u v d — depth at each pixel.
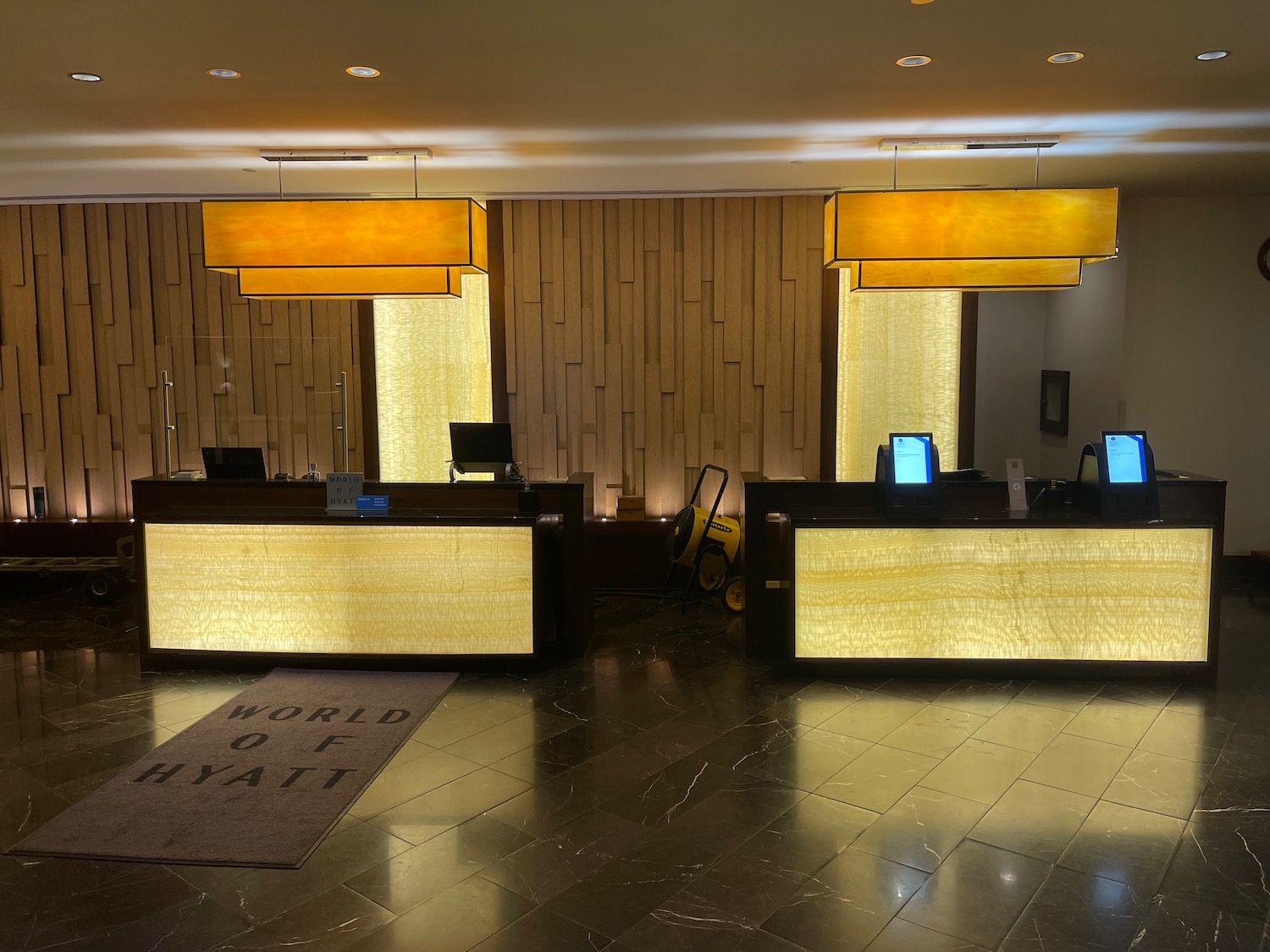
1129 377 7.33
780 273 7.68
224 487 5.83
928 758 4.31
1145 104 4.65
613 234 7.66
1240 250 7.23
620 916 3.09
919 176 6.52
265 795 3.95
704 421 7.79
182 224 7.75
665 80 4.20
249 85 4.24
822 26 3.52
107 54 3.79
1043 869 3.35
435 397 7.90
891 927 3.02
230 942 2.96
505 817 3.77
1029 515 5.48
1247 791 3.96
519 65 3.98
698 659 5.82
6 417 7.97
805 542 5.35
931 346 7.78
